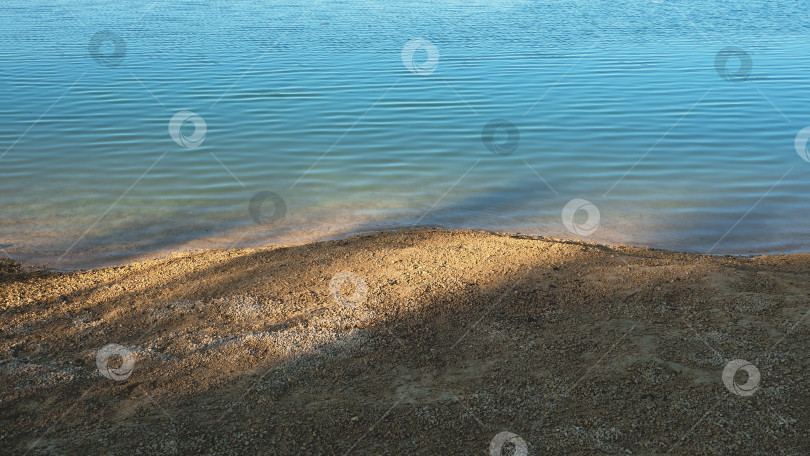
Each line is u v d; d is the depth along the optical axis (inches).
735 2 1198.9
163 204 378.6
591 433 159.9
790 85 612.1
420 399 175.9
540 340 201.5
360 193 394.0
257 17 1017.5
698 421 162.1
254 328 215.5
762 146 462.0
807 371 178.2
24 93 603.5
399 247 292.7
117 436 162.2
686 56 735.1
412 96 586.6
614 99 575.2
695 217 353.4
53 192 395.9
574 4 1161.4
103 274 276.1
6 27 936.9
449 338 206.7
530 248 279.9
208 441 160.4
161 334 213.9
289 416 170.1
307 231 342.6
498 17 1012.5
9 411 173.2
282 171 427.8
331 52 759.1
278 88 615.8
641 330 203.5
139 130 506.6
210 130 505.4
